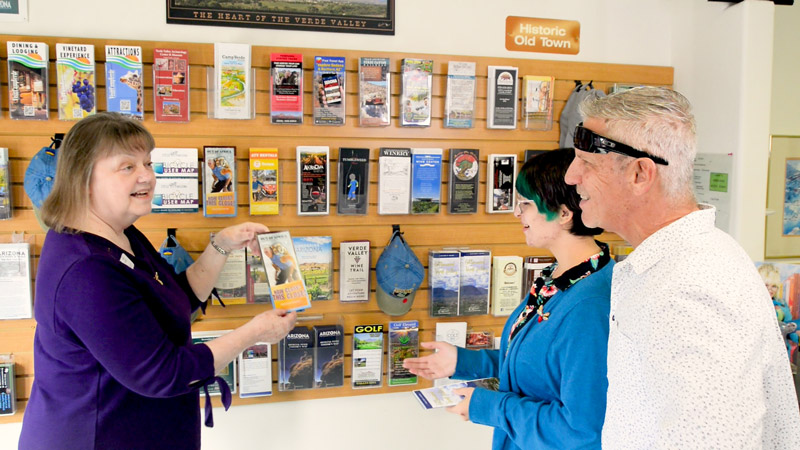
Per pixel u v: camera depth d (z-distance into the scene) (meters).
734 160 2.74
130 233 1.90
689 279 1.08
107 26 2.50
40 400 1.65
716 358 1.00
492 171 2.83
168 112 2.49
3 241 2.44
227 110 2.53
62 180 1.64
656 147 1.18
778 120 3.29
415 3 2.78
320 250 2.68
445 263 2.80
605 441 1.27
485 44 2.87
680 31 3.02
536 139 2.93
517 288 2.92
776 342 1.15
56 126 2.45
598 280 1.62
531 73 2.89
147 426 1.69
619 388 1.22
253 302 2.63
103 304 1.52
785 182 3.26
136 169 1.70
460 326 2.87
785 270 2.76
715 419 0.98
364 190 2.69
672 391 1.03
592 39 2.98
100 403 1.62
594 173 1.27
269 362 2.70
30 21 2.44
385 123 2.68
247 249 2.62
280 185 2.66
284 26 2.62
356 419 2.88
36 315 1.62
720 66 2.79
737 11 2.69
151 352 1.58
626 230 1.29
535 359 1.68
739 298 1.05
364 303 2.80
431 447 2.99
